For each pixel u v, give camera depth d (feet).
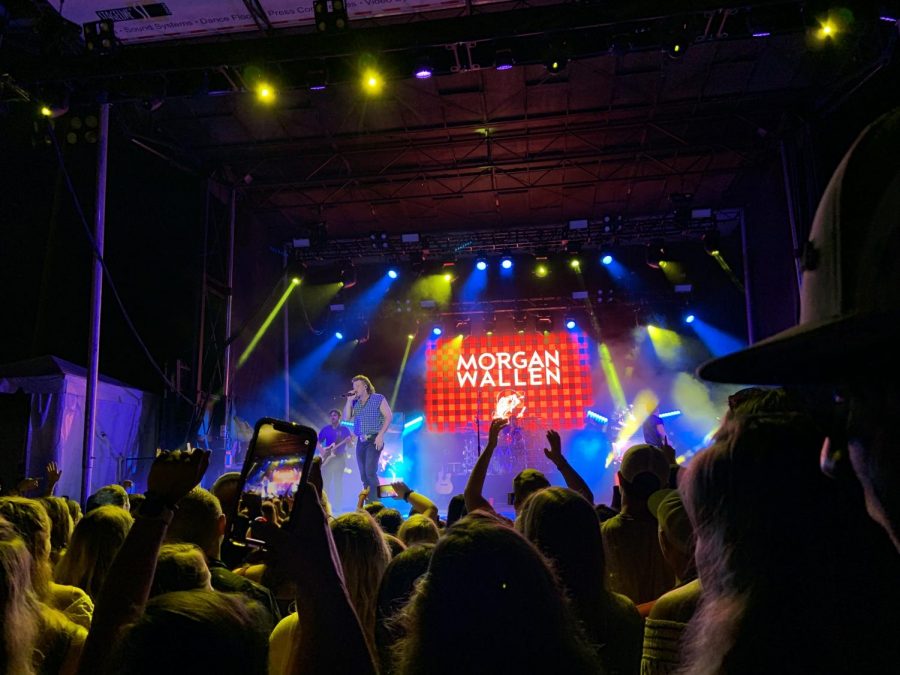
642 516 7.89
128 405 34.83
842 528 2.59
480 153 41.22
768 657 2.54
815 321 1.84
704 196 47.01
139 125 36.32
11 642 4.38
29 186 37.37
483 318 54.34
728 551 2.72
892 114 1.85
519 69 33.19
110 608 4.22
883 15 21.63
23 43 27.30
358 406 29.09
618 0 22.31
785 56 31.81
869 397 1.80
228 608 3.39
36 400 29.91
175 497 4.58
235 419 41.63
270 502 3.83
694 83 34.58
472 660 2.97
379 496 12.64
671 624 4.75
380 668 4.88
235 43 23.76
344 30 23.50
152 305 39.27
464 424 52.80
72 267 37.81
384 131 38.45
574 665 3.09
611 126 38.22
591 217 49.78
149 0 25.53
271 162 41.50
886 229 1.69
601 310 53.16
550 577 3.32
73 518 11.09
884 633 2.48
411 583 5.07
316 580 3.44
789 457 2.70
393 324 55.47
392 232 51.57
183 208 40.88
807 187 36.19
